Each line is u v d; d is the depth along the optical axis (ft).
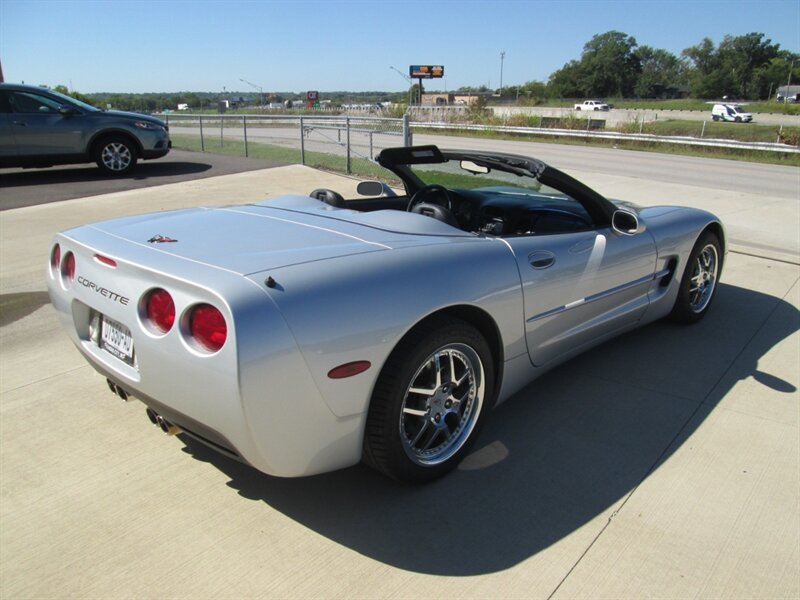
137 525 7.31
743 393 10.71
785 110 197.06
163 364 6.45
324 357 6.30
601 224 10.66
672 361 11.95
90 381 10.93
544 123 109.70
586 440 9.20
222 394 5.99
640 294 11.71
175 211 9.72
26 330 13.17
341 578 6.53
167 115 52.65
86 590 6.35
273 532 7.22
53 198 27.45
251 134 67.82
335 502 7.77
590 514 7.58
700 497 7.93
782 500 7.89
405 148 11.16
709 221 13.17
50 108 32.81
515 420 9.75
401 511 7.60
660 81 381.19
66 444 8.95
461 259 7.90
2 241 20.21
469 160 10.74
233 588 6.39
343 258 7.03
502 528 7.31
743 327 13.78
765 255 20.12
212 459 8.66
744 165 62.03
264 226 8.34
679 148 80.89
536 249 8.98
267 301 6.04
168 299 6.44
